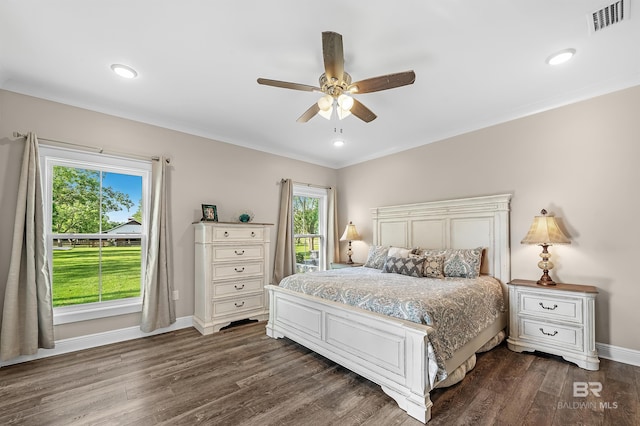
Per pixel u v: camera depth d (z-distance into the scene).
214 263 3.50
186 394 2.12
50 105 2.80
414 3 1.70
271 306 3.33
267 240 4.03
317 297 2.75
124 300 3.24
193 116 3.38
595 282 2.74
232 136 4.05
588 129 2.80
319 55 2.22
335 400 2.06
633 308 2.55
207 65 2.36
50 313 2.70
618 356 2.60
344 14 1.79
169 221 3.52
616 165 2.66
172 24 1.88
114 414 1.89
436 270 3.25
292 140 4.24
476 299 2.62
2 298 2.52
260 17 1.82
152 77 2.53
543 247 2.91
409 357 1.96
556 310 2.67
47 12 1.76
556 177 2.99
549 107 3.03
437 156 4.02
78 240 2.99
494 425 1.78
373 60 2.28
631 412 1.88
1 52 2.17
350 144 4.42
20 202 2.56
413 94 2.85
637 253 2.54
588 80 2.61
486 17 1.82
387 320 2.08
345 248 5.34
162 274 3.36
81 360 2.67
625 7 1.72
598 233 2.74
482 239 3.48
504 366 2.55
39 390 2.17
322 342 2.64
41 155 2.75
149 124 3.41
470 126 3.65
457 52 2.18
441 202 3.87
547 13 1.78
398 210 4.43
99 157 3.07
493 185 3.46
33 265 2.61
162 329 3.43
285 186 4.69
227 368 2.53
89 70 2.42
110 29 1.93
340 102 2.25
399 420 1.85
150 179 3.40
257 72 2.46
